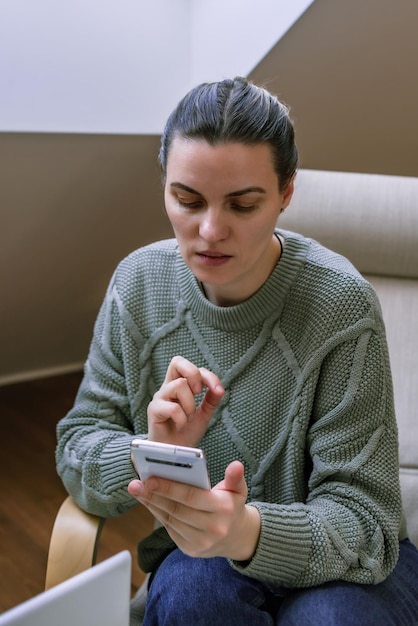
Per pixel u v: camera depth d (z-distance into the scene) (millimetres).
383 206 1538
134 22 1768
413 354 1510
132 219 2252
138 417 1238
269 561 970
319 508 1052
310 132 2188
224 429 1161
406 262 1545
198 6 1833
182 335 1198
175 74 1854
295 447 1125
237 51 1803
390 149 2350
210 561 1077
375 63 1983
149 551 1239
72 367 2855
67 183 1971
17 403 2619
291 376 1126
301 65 1896
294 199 1543
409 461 1422
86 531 1160
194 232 1004
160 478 850
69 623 651
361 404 1096
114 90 1781
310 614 981
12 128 1678
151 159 2006
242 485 880
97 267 2404
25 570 1891
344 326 1102
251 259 1022
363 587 1038
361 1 1759
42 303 2443
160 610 1049
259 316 1130
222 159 945
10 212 1984
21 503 2131
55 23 1666
